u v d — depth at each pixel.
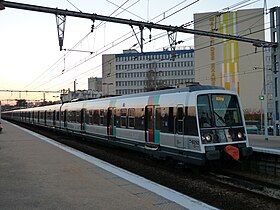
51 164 12.22
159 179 11.65
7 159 13.50
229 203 8.55
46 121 38.19
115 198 7.46
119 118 18.22
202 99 11.73
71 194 7.85
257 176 12.81
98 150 19.91
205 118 11.58
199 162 11.31
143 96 15.79
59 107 32.19
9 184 8.96
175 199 7.35
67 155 14.71
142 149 15.57
